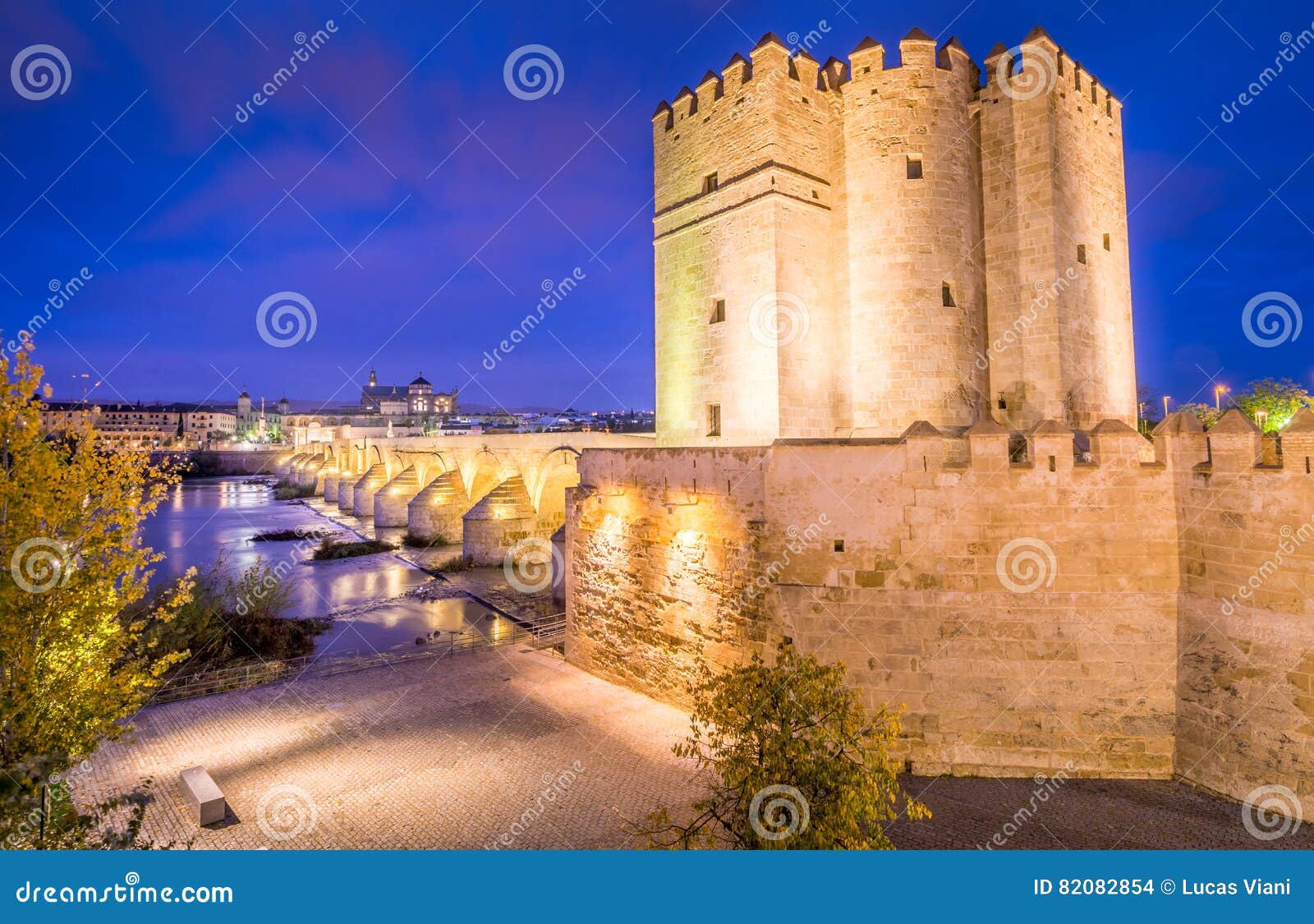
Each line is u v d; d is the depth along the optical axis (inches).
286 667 906.1
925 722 550.3
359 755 631.2
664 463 732.0
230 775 594.2
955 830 466.9
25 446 402.6
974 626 547.8
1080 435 733.9
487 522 1704.0
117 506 447.5
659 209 973.2
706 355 879.1
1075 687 529.7
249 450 5516.7
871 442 580.7
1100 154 861.2
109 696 441.7
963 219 803.4
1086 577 532.1
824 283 838.5
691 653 697.0
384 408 7829.7
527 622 1179.9
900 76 800.9
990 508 548.1
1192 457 515.8
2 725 382.9
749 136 821.2
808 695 373.1
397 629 1171.9
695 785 563.2
